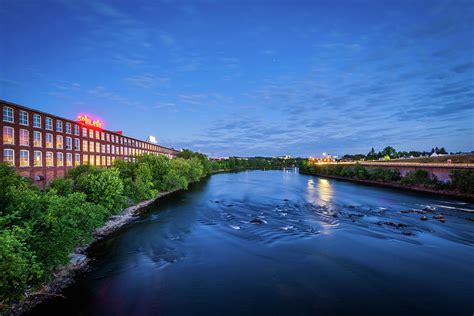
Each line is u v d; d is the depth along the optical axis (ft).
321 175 450.71
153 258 76.28
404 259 76.28
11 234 47.24
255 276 65.41
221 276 65.31
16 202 57.77
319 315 49.75
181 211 140.87
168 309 51.39
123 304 52.90
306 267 70.74
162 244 88.07
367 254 79.87
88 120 247.91
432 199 180.14
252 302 53.98
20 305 50.96
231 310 51.19
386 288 59.93
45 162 173.27
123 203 127.85
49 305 52.01
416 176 238.89
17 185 76.38
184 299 54.95
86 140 227.20
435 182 218.38
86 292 57.11
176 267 70.38
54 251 57.93
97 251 81.15
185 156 456.04
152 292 57.52
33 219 56.39
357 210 145.07
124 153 313.53
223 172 581.53
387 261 74.74
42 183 169.58
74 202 77.92
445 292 58.39
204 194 207.82
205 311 50.90
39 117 168.96
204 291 58.13
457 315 50.29
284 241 91.86
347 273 67.21
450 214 132.77
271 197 193.88
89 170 128.77
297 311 50.96
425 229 106.01
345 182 321.73
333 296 56.44
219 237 96.12
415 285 61.41
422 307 52.75
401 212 139.03
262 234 99.91
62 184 101.55
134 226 110.01
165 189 212.84
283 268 70.13
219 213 136.87
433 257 77.66
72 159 205.05
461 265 72.28
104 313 49.80
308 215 132.87
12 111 148.25
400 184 256.32
